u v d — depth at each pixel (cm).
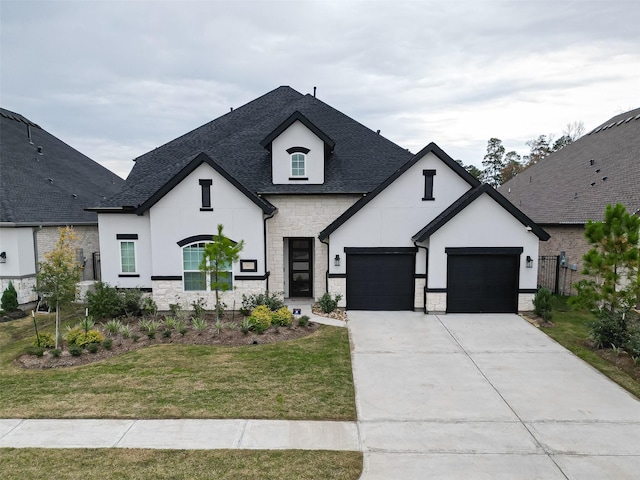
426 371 1009
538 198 2356
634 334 1096
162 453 652
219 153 1830
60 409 802
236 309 1562
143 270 1633
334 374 977
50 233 1864
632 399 859
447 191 1566
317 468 615
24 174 2025
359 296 1605
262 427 737
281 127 1639
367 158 1808
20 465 619
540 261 2020
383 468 620
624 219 1102
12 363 1065
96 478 588
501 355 1120
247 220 1538
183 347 1166
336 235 1586
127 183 1795
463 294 1543
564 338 1252
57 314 1155
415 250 1577
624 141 2133
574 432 728
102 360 1070
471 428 741
